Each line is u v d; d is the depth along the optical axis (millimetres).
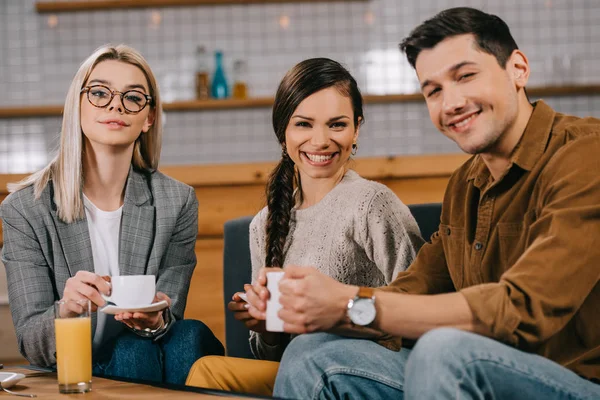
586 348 1375
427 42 1445
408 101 4277
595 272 1302
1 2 4402
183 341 1799
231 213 3270
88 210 2043
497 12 4336
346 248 1844
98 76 2004
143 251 2025
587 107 4270
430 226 2064
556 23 4324
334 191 1895
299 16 4383
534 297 1265
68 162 1988
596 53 4320
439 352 1176
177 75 4383
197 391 1407
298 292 1316
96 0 4336
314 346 1458
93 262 1979
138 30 4387
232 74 4355
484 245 1494
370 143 4336
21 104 4402
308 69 1890
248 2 4352
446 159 3205
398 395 1436
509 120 1441
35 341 1803
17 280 1926
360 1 4363
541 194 1397
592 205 1313
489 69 1426
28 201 1979
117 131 1992
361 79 4363
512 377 1202
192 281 3254
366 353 1441
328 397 1413
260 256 2018
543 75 4305
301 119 1881
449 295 1301
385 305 1313
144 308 1580
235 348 2234
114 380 1569
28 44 4398
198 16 4383
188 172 3266
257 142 4344
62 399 1352
